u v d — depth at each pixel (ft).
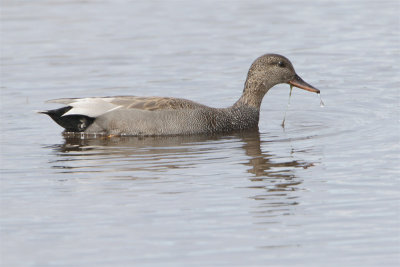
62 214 37.93
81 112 52.70
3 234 35.55
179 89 66.54
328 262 32.30
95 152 49.47
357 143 50.01
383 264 32.01
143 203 39.24
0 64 74.08
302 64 73.67
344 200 39.11
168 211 38.06
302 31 84.99
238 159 47.14
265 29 86.17
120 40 82.33
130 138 53.31
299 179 42.70
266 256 32.89
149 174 44.24
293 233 35.19
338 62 73.67
